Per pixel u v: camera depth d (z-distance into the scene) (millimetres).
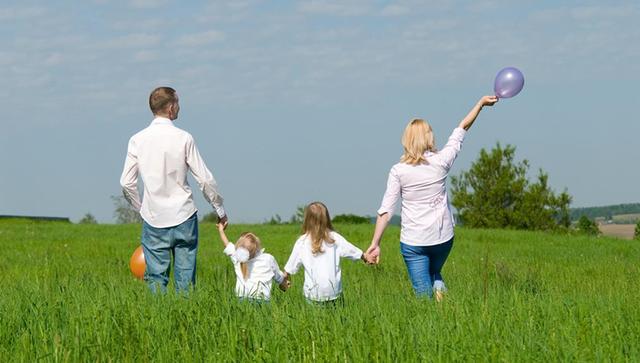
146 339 9719
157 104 14453
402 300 12305
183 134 14375
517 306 11414
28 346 9500
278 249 30359
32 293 12867
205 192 14406
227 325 10273
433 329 9883
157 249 14453
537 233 45250
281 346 9375
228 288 13664
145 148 14320
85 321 10438
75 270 21547
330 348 9031
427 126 13906
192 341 9766
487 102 14031
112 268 22172
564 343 9023
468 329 9883
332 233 13539
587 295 14188
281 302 12820
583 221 76438
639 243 37281
